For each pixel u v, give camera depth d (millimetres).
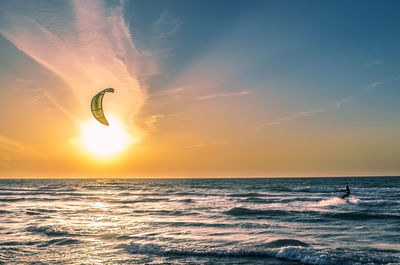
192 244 11156
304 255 9336
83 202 31234
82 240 12016
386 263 8570
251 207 24812
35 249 10570
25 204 28562
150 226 15289
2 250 10367
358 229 14430
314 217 18375
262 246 10797
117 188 74438
